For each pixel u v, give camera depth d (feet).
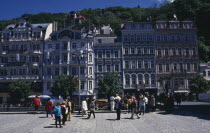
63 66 178.50
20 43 188.34
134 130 45.03
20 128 50.08
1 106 109.09
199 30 282.56
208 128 46.03
